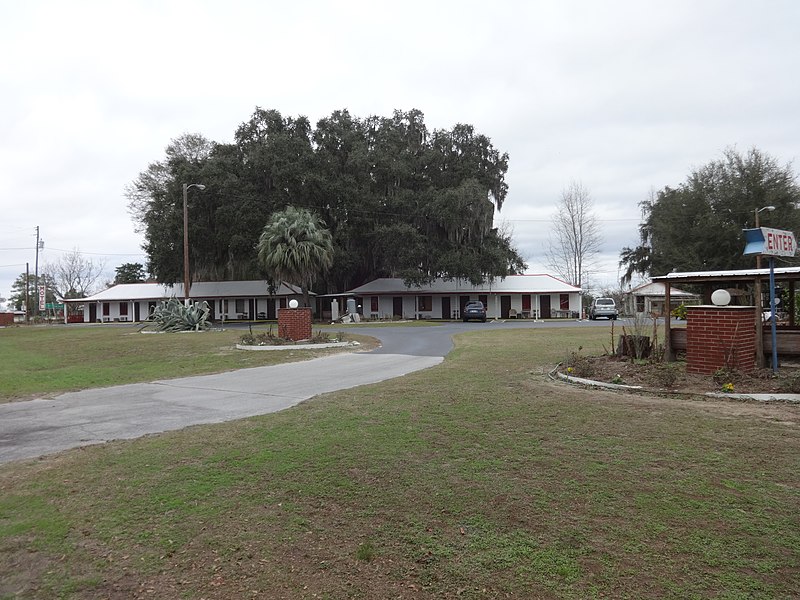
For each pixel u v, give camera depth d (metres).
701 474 4.36
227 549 3.35
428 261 43.66
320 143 45.38
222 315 45.81
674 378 8.34
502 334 22.56
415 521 3.66
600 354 12.47
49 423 7.41
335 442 5.68
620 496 3.96
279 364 14.25
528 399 7.70
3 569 3.19
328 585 2.91
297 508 3.94
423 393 8.47
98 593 2.90
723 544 3.19
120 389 10.55
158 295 52.03
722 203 39.00
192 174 42.53
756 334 9.10
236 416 7.61
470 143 47.28
